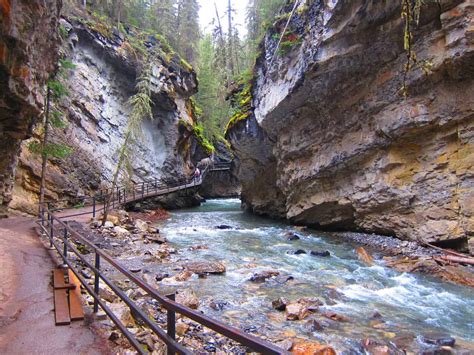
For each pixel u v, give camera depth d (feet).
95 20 92.27
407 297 27.27
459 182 36.81
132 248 41.60
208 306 24.44
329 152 54.44
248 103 77.41
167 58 110.22
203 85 150.92
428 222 39.96
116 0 106.52
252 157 82.79
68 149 59.47
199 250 43.88
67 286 20.22
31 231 38.27
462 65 34.42
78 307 17.12
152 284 27.50
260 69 69.92
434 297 27.30
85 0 92.58
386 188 44.80
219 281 30.71
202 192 146.61
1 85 25.45
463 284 30.37
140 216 76.69
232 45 114.52
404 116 40.50
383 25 39.88
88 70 86.79
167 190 92.53
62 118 71.92
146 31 115.14
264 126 68.03
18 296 18.79
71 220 50.90
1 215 45.09
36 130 62.39
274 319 22.50
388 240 45.96
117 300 20.84
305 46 49.90
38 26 27.04
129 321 17.22
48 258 27.71
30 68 27.78
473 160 35.40
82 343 13.71
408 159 42.80
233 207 112.27
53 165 66.74
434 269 33.53
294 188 65.41
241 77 86.38
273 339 19.36
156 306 22.95
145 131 102.47
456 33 33.68
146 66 83.05
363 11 39.68
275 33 59.21
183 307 8.39
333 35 43.91
